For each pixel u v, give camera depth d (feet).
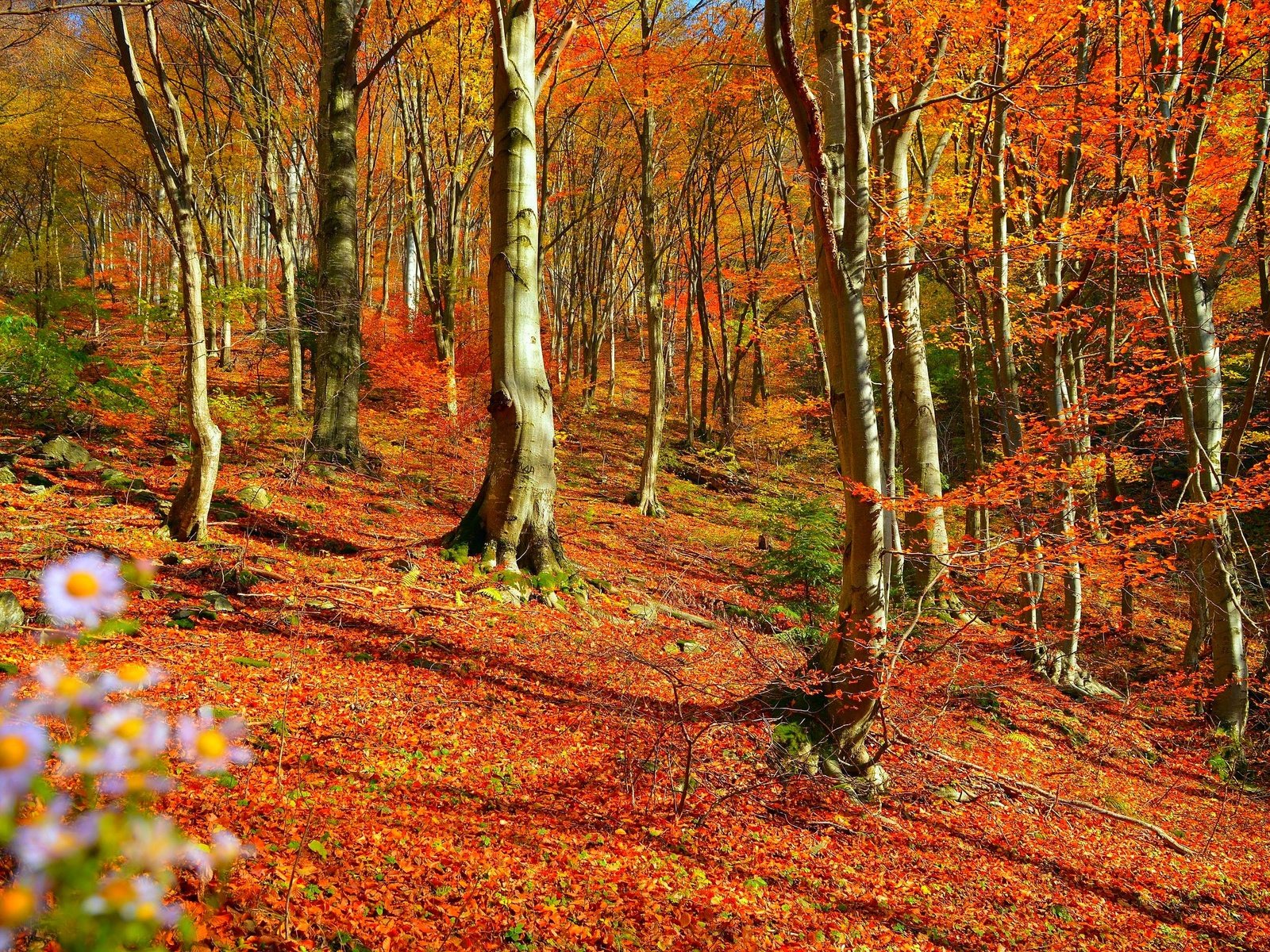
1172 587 47.70
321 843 12.32
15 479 26.99
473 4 53.78
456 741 18.45
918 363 38.04
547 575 31.35
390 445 56.03
